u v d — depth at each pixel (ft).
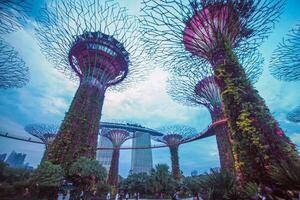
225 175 30.19
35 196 46.26
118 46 80.43
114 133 130.41
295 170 17.94
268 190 21.36
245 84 30.42
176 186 110.93
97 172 54.60
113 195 89.25
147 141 451.94
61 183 49.98
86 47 75.72
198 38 42.27
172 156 131.13
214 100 68.85
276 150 23.47
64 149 58.85
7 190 45.73
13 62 42.52
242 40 42.73
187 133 138.82
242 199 24.64
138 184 112.88
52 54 73.26
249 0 37.40
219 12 38.96
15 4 30.48
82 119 66.39
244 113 27.22
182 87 68.85
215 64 36.81
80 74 79.41
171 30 43.52
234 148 27.43
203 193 32.37
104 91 78.43
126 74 87.86
